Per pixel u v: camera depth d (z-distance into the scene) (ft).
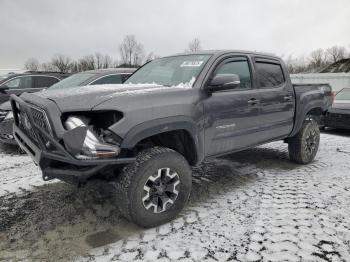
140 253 8.61
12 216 10.73
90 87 10.89
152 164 9.49
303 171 16.03
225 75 11.01
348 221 10.32
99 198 12.20
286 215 10.77
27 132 10.83
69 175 8.92
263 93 13.78
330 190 13.08
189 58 13.09
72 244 9.06
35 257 8.43
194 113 10.60
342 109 27.78
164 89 10.41
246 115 12.85
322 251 8.64
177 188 10.27
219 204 11.82
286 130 15.71
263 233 9.59
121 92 9.71
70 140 8.20
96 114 9.14
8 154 19.52
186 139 10.96
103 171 9.55
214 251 8.68
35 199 12.13
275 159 18.51
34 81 28.63
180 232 9.72
